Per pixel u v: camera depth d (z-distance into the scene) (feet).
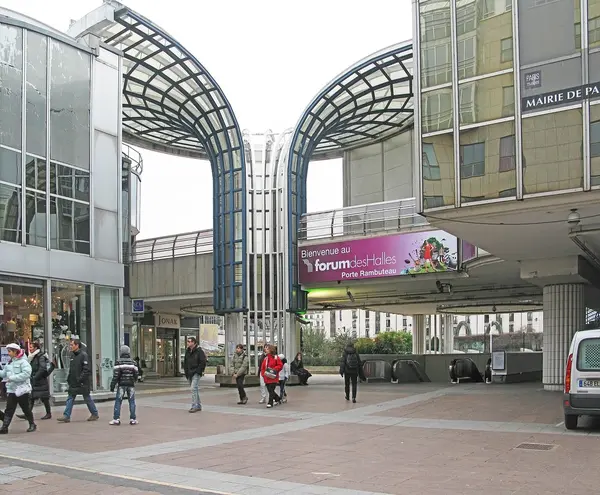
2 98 55.16
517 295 105.19
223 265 93.15
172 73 86.43
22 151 56.29
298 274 92.22
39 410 51.57
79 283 60.49
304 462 27.73
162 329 129.29
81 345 46.29
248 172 94.27
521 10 44.09
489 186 44.37
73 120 61.87
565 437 34.01
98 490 22.82
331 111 96.37
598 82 41.14
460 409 49.19
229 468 26.48
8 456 29.96
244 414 48.03
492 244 56.49
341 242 88.38
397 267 82.99
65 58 61.67
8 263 53.52
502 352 86.33
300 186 95.50
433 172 46.75
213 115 94.02
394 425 40.19
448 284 89.15
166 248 106.32
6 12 58.80
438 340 185.37
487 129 44.83
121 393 41.93
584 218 46.09
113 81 67.15
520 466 26.30
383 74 88.12
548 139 42.47
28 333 55.21
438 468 26.08
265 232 93.04
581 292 68.49
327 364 212.64
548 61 42.88
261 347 90.68
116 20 72.54
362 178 115.24
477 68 45.65
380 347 233.35
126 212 105.70
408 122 105.60
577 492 21.75
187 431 38.34
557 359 68.33
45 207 58.08
